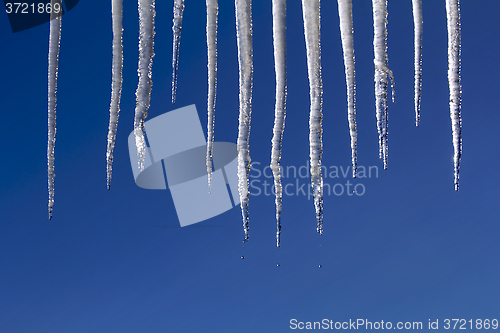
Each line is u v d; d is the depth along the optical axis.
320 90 3.24
